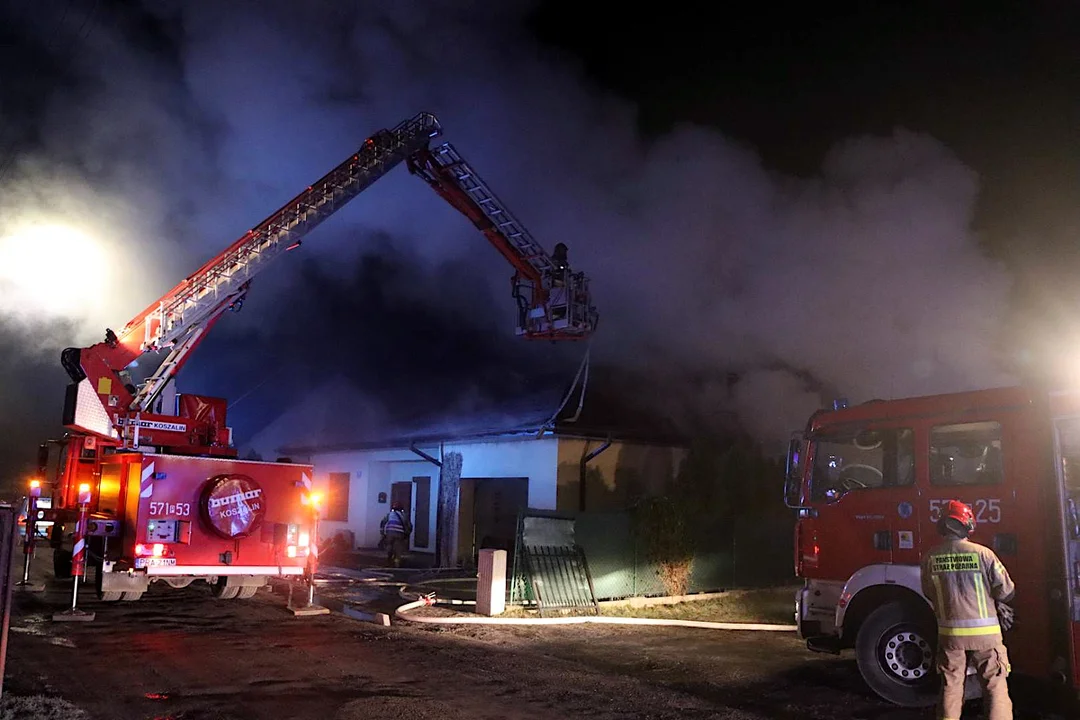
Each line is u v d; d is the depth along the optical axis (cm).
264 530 1002
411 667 697
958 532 527
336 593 1155
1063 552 569
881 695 626
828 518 704
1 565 473
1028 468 595
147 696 576
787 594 1252
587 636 877
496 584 983
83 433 1059
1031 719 582
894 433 675
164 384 1090
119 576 943
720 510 1254
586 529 1085
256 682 627
